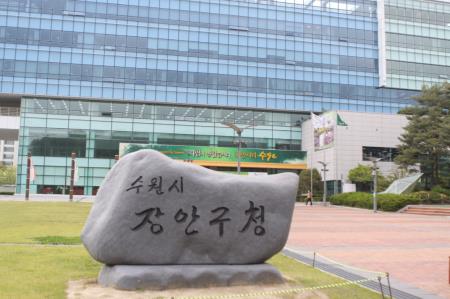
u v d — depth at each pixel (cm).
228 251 842
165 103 5816
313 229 2114
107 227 789
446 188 4800
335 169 5531
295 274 975
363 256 1314
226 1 6131
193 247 825
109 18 5794
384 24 6469
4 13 5562
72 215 2333
